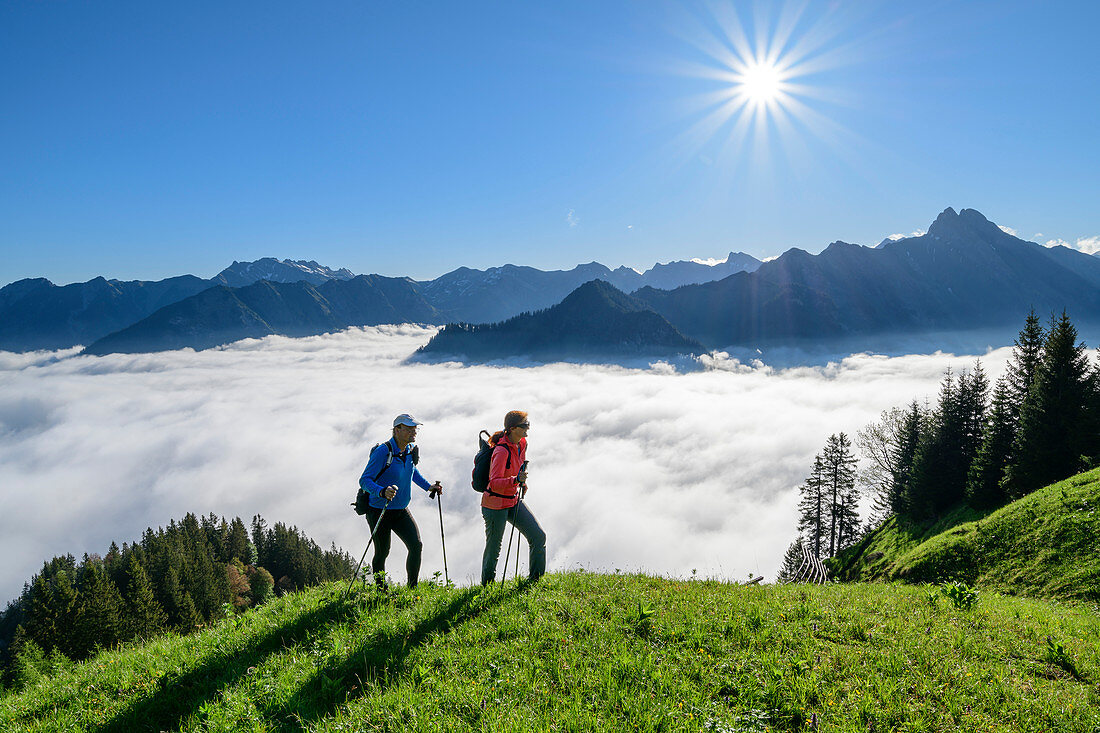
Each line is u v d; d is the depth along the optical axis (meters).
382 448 8.57
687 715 4.90
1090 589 17.89
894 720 5.00
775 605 7.70
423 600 8.02
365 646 6.54
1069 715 5.20
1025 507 26.30
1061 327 44.06
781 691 5.38
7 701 6.72
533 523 8.80
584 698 5.18
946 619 7.93
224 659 6.90
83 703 6.33
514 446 8.62
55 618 65.12
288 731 5.04
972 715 5.12
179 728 5.52
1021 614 9.37
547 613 7.18
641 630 6.74
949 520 49.81
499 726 4.64
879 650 6.39
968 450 54.06
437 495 9.23
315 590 9.29
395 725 4.82
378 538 8.62
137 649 8.04
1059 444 41.84
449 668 5.86
